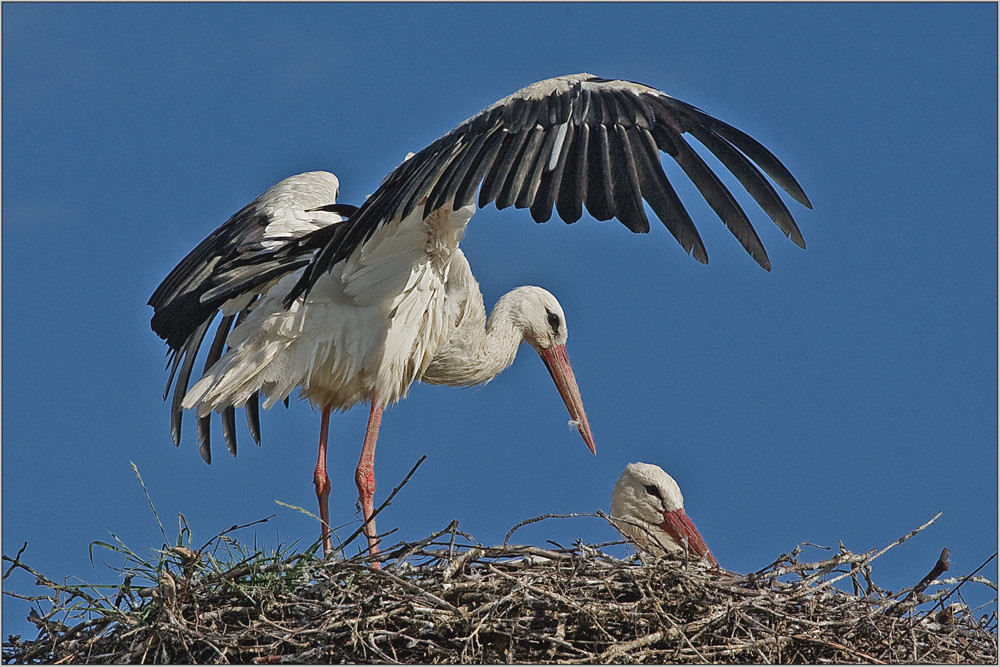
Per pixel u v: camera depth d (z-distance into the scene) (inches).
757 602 432.5
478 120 414.3
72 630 427.8
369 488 548.7
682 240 387.9
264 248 539.8
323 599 426.0
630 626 426.9
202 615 423.5
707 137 403.9
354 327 522.3
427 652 418.0
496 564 438.9
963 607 463.8
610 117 404.5
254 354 513.0
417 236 517.0
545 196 390.6
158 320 551.8
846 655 431.8
